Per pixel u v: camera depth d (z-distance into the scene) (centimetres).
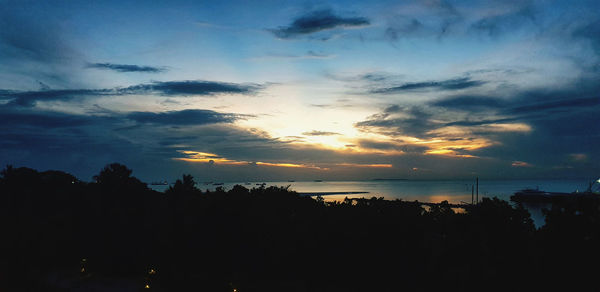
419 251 2066
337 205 2733
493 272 1683
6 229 3228
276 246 2502
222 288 2412
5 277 2564
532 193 16950
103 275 2889
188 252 2619
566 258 1577
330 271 2355
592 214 1609
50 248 3081
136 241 2936
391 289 2108
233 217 2638
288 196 3209
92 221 3247
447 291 1856
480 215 1977
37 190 4244
